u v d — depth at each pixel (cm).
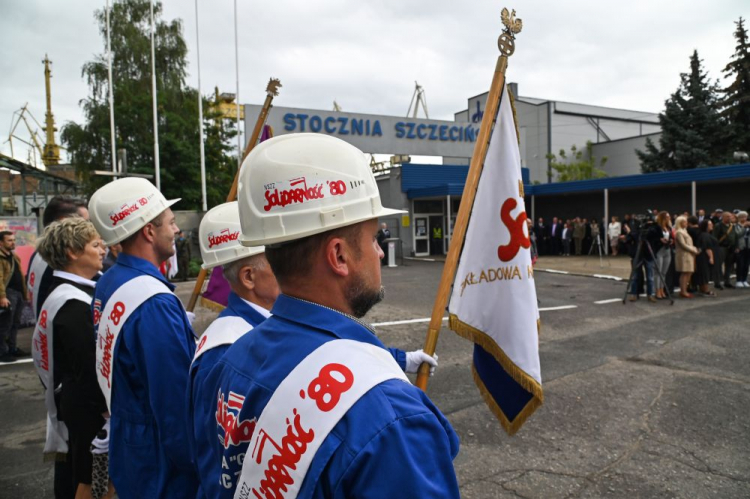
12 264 646
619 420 403
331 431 81
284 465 83
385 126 2241
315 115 2092
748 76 2864
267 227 101
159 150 2261
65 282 238
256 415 92
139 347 184
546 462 338
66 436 245
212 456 113
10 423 430
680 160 2998
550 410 427
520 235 231
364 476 77
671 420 399
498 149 234
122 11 2600
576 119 4356
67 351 225
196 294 314
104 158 2420
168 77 2611
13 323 658
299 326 97
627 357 582
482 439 375
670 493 297
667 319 793
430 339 205
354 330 96
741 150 2908
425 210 2350
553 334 709
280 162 101
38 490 315
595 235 2088
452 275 211
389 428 79
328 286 101
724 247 1120
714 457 338
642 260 958
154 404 174
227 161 2555
